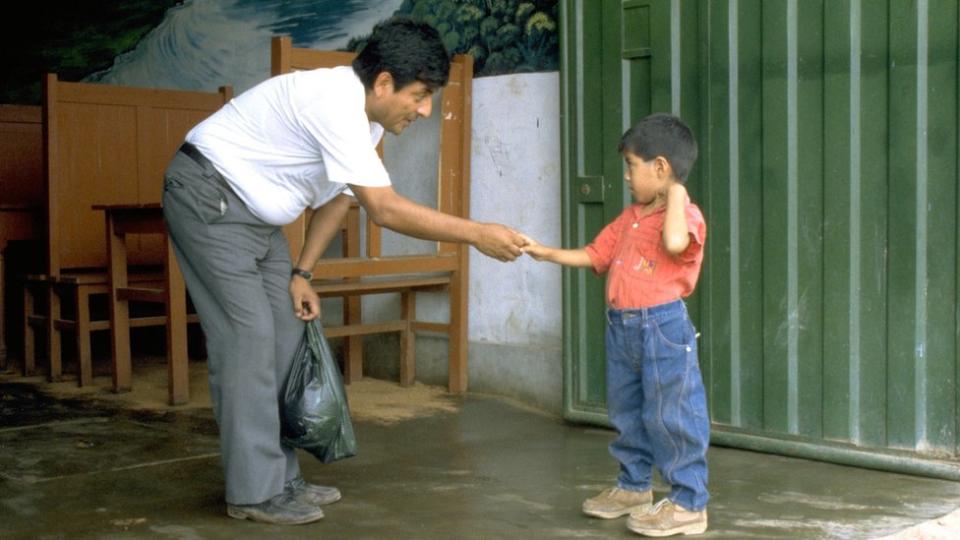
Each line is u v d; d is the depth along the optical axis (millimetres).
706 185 4164
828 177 3879
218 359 3170
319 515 3250
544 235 4953
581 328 4613
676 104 4234
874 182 3781
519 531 3158
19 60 7238
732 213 4117
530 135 4973
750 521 3236
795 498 3494
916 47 3648
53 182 5586
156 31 6836
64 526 3213
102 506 3426
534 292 5004
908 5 3652
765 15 3975
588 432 4527
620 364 3188
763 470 3855
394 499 3512
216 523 3232
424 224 3076
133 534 3131
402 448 4242
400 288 5074
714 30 4102
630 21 4348
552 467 3939
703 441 3070
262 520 3223
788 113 3947
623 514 3289
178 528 3186
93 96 5766
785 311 4020
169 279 5023
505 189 5086
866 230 3812
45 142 5582
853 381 3881
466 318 5266
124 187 5914
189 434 4469
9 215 5875
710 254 4180
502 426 4633
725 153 4113
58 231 5625
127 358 5375
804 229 3953
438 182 5098
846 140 3822
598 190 4484
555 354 4879
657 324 3045
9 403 5117
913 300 3725
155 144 6016
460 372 5258
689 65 4188
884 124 3742
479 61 5160
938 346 3693
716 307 4184
